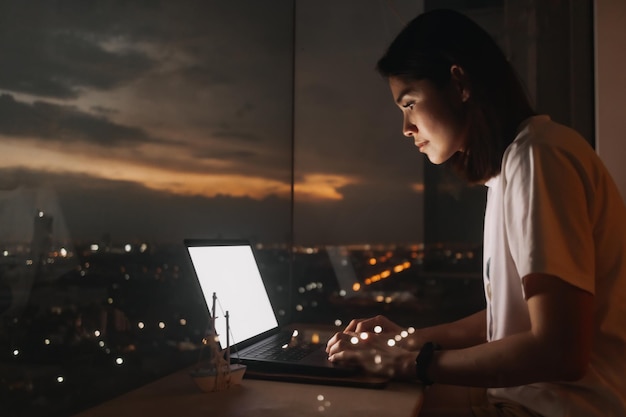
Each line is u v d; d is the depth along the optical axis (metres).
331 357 1.17
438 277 2.00
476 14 1.99
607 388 0.93
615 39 1.83
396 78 1.15
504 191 1.02
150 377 1.23
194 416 0.89
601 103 1.84
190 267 1.32
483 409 1.04
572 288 0.89
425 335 1.36
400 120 2.06
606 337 0.96
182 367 1.36
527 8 1.93
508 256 1.05
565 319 0.87
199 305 1.45
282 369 1.16
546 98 1.92
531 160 0.96
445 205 2.00
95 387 1.05
